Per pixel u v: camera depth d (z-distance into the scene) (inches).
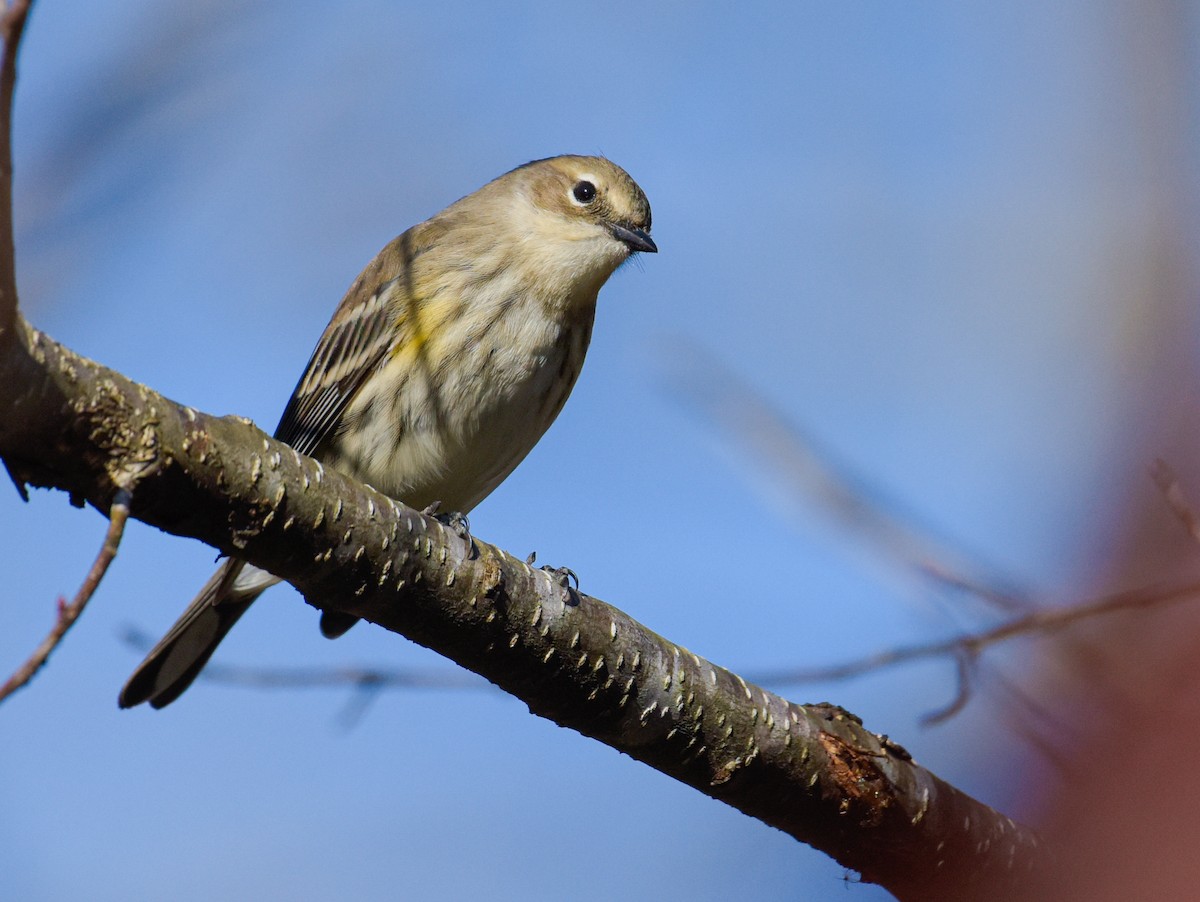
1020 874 390.0
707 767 375.6
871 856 388.8
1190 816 349.4
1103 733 379.2
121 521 288.0
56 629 263.6
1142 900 339.9
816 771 378.3
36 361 285.3
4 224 263.9
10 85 247.6
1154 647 410.9
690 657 375.6
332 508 331.6
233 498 318.3
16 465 297.0
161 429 305.6
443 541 349.1
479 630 352.8
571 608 360.8
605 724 369.4
